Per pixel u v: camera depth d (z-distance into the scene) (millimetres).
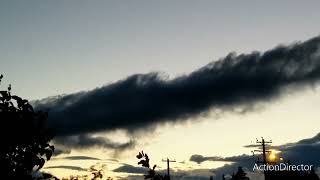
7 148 4355
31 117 4492
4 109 4422
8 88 4512
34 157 4426
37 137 4461
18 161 4375
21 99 4508
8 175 4273
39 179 4582
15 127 4363
